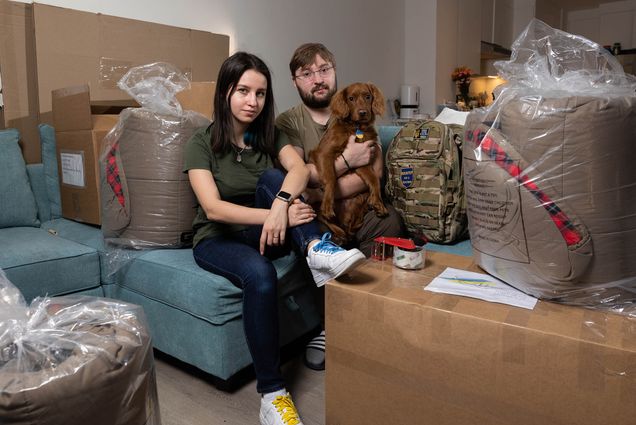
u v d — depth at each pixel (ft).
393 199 6.13
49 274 5.57
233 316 4.93
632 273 3.20
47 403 2.48
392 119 16.06
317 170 5.66
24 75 7.40
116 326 3.02
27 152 7.57
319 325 6.23
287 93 12.29
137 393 2.94
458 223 5.75
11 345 2.72
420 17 16.11
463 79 17.13
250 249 4.95
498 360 3.20
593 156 3.00
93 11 8.16
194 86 7.20
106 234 6.09
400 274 4.15
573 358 2.94
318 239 4.66
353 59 14.32
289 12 12.07
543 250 3.24
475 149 3.56
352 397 3.98
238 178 5.41
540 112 3.10
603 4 23.89
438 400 3.51
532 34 3.65
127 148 5.81
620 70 3.44
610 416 2.87
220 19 10.39
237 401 4.91
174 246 5.95
